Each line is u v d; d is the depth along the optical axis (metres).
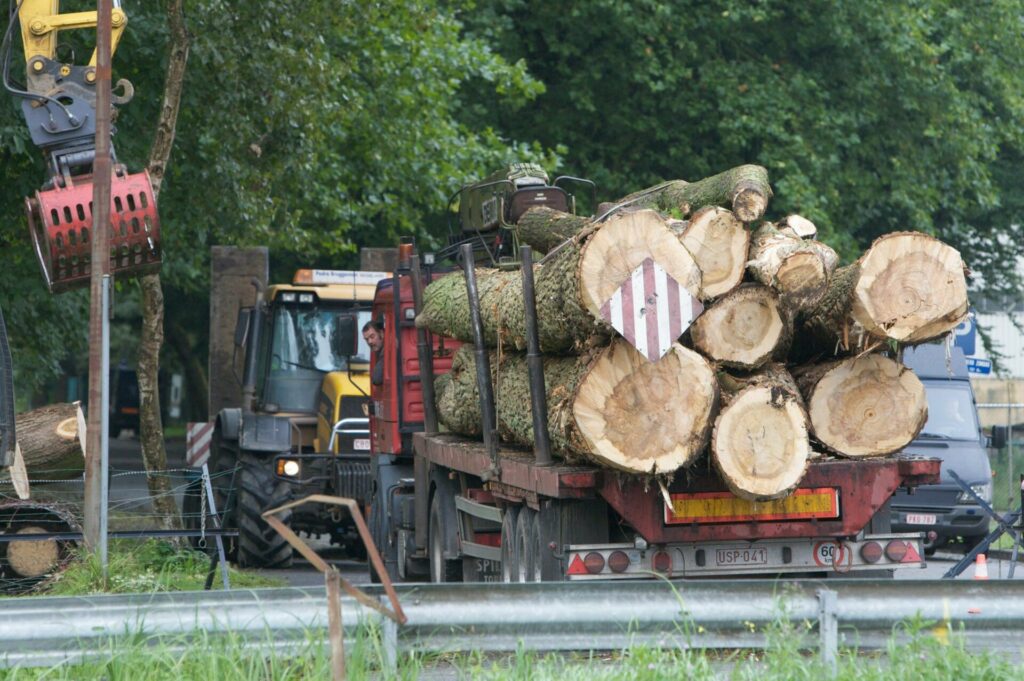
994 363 126.75
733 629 26.20
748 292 32.06
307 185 77.88
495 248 52.44
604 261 31.19
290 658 24.73
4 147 62.09
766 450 31.98
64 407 50.50
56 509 44.97
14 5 44.44
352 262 110.12
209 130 67.06
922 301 32.34
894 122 109.31
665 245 31.31
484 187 54.00
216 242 93.00
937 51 107.12
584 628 25.75
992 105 114.56
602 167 107.31
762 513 33.59
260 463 60.72
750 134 103.50
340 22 68.69
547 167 98.50
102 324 40.94
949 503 64.62
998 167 120.94
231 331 84.50
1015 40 113.81
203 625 24.91
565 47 106.75
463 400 44.28
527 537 36.97
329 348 66.56
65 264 42.69
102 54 41.66
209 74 66.25
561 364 35.34
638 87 107.44
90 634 24.69
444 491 46.78
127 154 66.94
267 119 68.88
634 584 25.86
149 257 42.94
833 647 25.64
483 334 40.91
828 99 107.50
